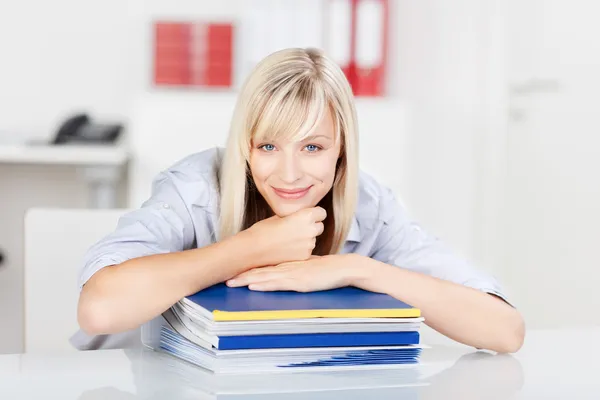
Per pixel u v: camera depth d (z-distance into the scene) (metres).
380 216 1.68
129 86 4.12
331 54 3.84
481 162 4.23
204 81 3.86
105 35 4.10
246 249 1.27
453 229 4.25
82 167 3.91
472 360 1.18
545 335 1.36
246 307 1.08
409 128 4.07
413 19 4.19
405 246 1.66
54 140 3.74
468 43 4.20
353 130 1.38
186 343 1.13
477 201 4.25
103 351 1.18
